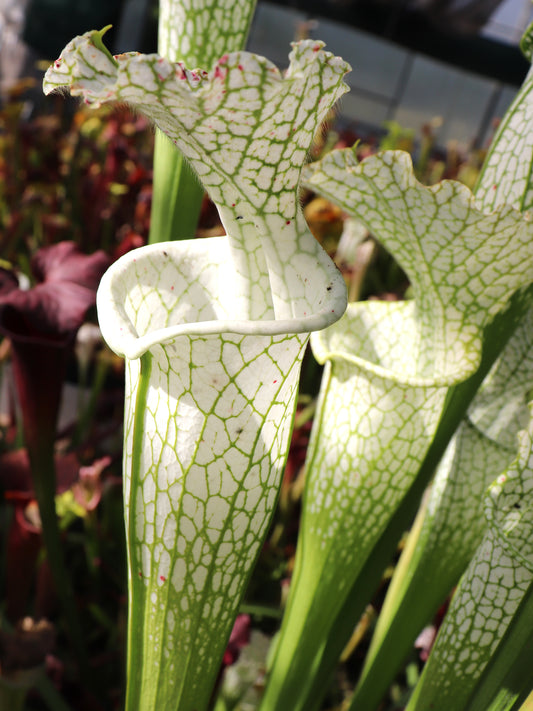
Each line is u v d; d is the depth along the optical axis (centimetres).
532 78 20
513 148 20
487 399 26
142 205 59
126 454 18
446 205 17
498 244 18
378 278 65
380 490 22
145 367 16
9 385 49
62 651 43
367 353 26
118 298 17
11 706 31
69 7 127
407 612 25
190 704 20
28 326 30
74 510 41
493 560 19
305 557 24
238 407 16
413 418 21
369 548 23
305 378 54
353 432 22
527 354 25
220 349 15
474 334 21
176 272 19
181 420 16
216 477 16
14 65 128
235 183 15
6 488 35
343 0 231
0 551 45
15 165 78
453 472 25
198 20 24
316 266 16
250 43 249
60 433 51
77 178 76
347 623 25
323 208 64
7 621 37
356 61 266
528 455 18
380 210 19
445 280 20
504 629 19
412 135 100
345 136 81
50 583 39
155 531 17
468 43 241
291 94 12
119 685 42
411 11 231
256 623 43
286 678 25
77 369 65
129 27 197
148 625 19
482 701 20
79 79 12
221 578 18
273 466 17
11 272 35
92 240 68
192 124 13
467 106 270
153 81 12
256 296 18
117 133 82
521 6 237
